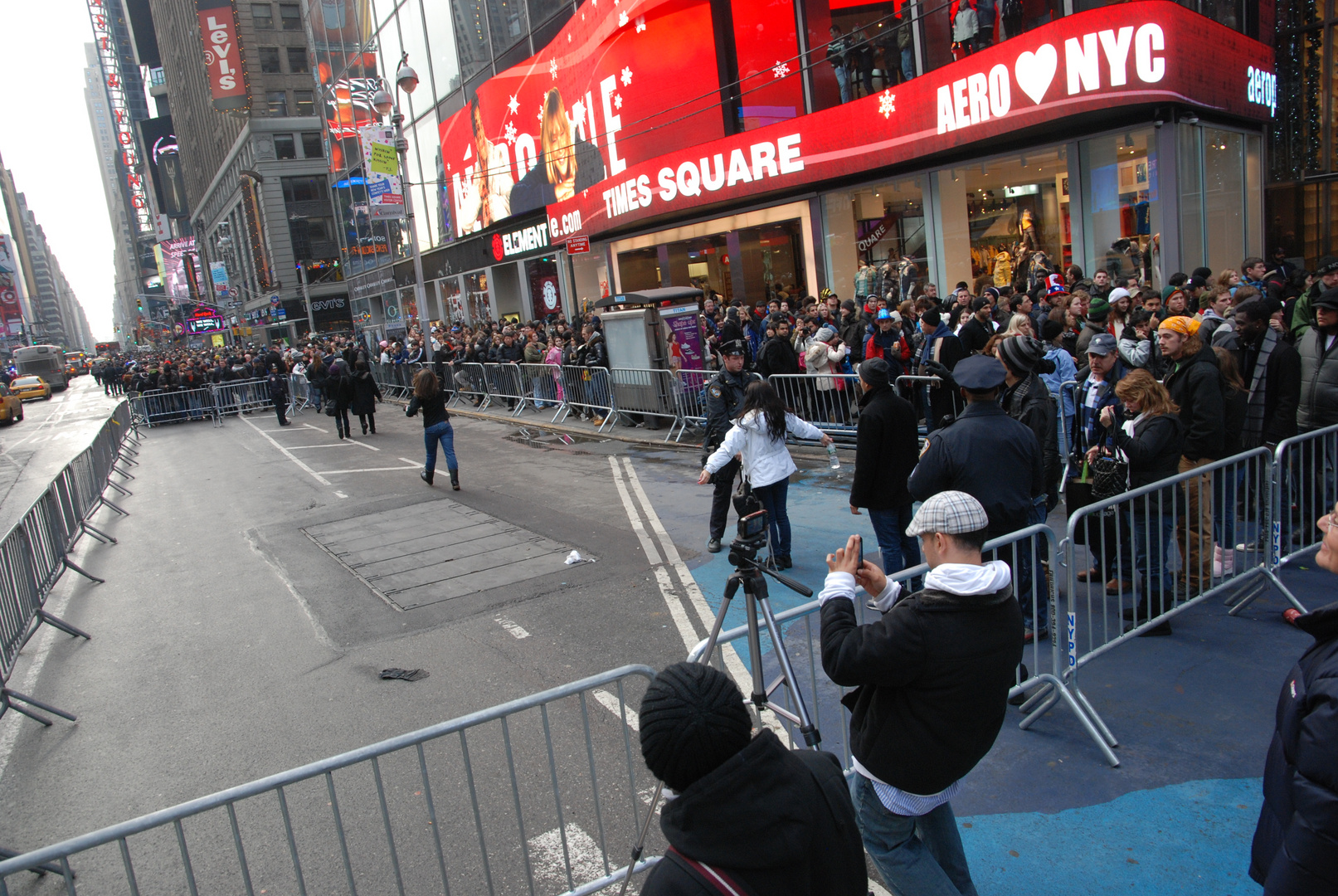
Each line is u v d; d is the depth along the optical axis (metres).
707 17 20.39
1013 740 4.29
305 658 6.30
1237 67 14.02
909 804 2.56
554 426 16.28
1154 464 5.26
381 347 28.55
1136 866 3.29
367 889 3.62
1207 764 3.87
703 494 10.06
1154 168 13.01
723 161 19.00
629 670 3.18
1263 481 5.37
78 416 34.22
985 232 15.66
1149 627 4.73
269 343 72.19
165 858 4.05
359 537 9.59
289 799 4.43
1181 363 5.69
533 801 4.16
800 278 19.61
